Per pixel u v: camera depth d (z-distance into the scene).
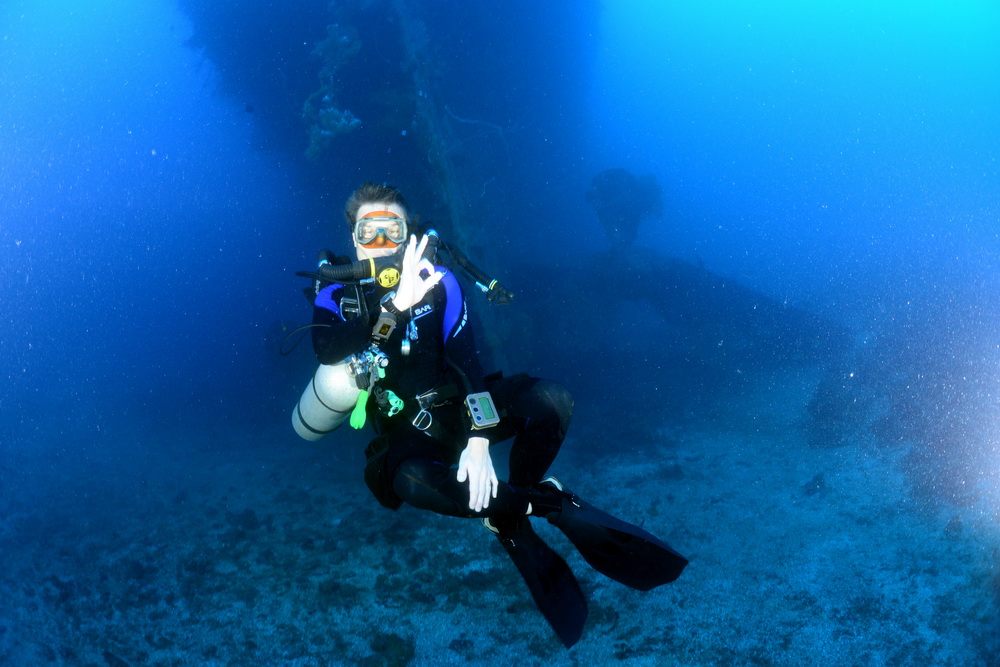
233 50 11.41
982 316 9.10
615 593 6.44
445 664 5.86
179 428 12.34
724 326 12.21
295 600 6.82
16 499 9.41
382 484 2.11
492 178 11.70
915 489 7.14
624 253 12.58
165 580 7.34
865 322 11.48
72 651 6.28
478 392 1.99
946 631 5.46
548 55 14.35
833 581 6.23
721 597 6.27
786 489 7.83
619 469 8.93
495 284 2.08
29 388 14.74
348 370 1.98
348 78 10.09
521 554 2.11
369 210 2.02
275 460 10.46
